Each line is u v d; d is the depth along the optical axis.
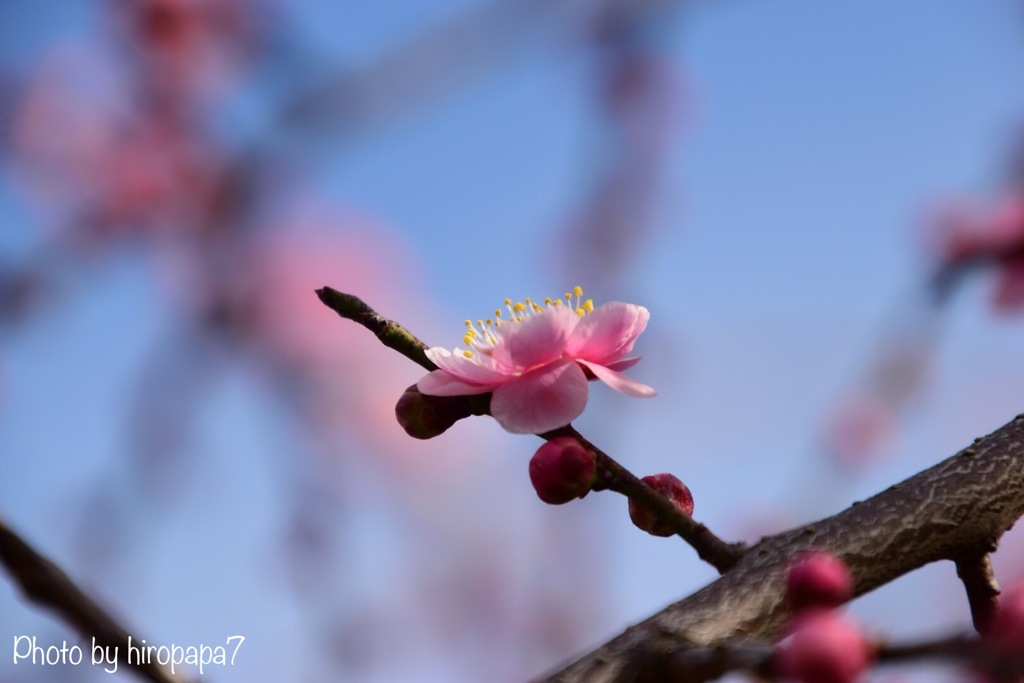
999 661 0.26
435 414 0.31
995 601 0.31
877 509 0.30
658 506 0.30
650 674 0.28
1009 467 0.31
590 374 0.32
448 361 0.31
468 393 0.31
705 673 0.27
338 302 0.30
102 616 0.27
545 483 0.30
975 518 0.31
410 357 0.31
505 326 0.31
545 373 0.31
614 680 0.28
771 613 0.29
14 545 0.26
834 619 0.26
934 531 0.30
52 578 0.27
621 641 0.29
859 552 0.30
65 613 0.27
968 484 0.31
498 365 0.31
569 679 0.28
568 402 0.31
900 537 0.30
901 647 0.26
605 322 0.31
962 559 0.31
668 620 0.29
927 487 0.31
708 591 0.29
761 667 0.27
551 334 0.31
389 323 0.31
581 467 0.30
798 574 0.27
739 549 0.30
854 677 0.26
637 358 0.32
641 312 0.32
